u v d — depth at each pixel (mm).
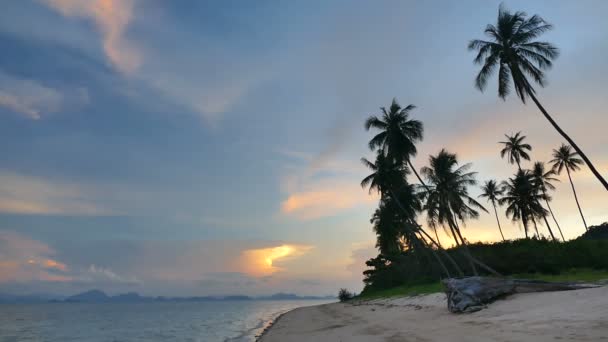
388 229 56625
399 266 74125
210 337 38000
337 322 32125
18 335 49375
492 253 54562
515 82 33281
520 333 12789
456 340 13547
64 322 76188
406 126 47938
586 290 18234
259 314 89625
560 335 11570
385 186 50469
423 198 48594
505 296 20922
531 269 46531
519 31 34281
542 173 67125
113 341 38156
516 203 65938
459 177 47625
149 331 50094
